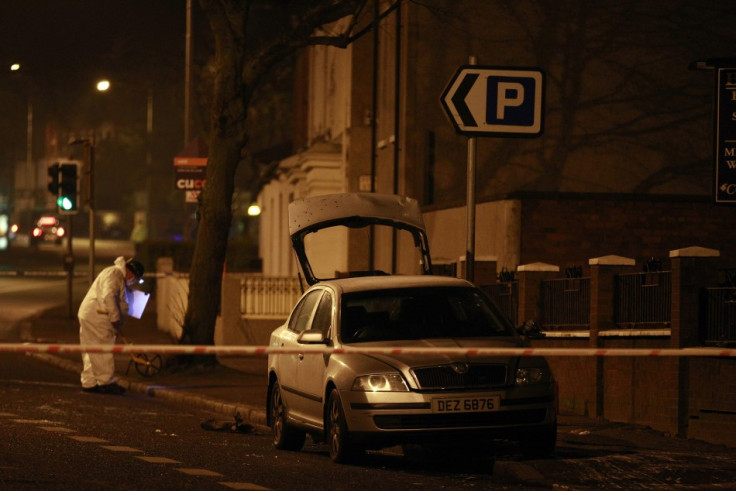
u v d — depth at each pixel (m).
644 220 51.81
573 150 65.81
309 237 79.31
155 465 28.58
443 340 29.83
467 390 28.50
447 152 66.94
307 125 106.38
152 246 121.44
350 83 75.88
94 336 51.50
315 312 32.69
